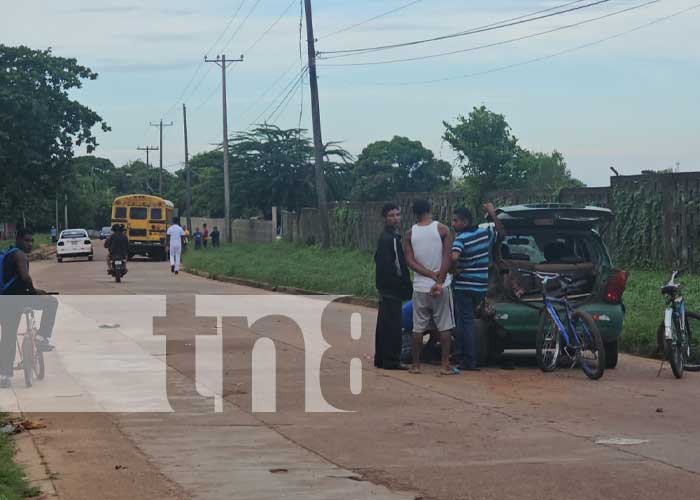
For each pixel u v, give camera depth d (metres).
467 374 12.77
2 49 58.84
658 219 22.94
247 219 72.56
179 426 9.70
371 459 8.24
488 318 13.16
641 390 11.55
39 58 59.31
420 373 12.82
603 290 13.20
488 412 10.20
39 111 57.66
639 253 23.50
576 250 13.95
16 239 12.36
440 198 33.66
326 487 7.37
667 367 13.45
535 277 13.00
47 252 71.31
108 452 8.62
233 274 36.16
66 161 60.91
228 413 10.33
